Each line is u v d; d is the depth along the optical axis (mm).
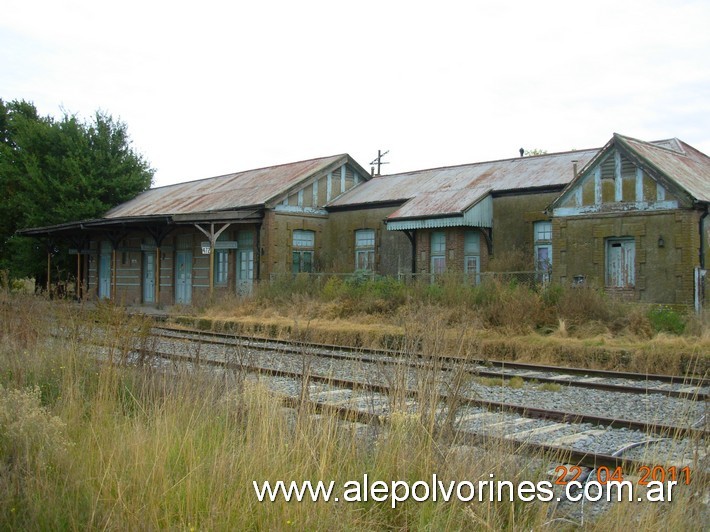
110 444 5363
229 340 14492
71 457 5059
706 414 5508
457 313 15391
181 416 6051
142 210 30953
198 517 4371
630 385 10555
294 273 24359
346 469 5051
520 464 5152
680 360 12000
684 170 18031
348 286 19750
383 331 15273
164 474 4688
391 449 5047
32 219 32406
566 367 11969
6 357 8492
